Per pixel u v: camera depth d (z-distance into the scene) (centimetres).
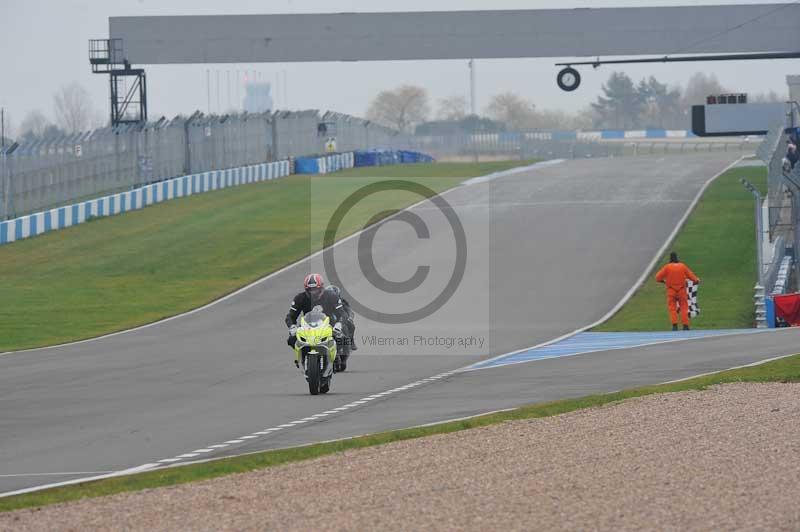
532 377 6581
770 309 9606
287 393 6228
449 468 3806
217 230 17288
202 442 4684
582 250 14600
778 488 3328
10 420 5509
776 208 12000
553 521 3034
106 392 6469
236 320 10744
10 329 10438
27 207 17400
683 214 17312
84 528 3142
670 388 5669
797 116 17600
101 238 16725
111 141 19925
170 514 3266
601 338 8919
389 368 7394
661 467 3684
